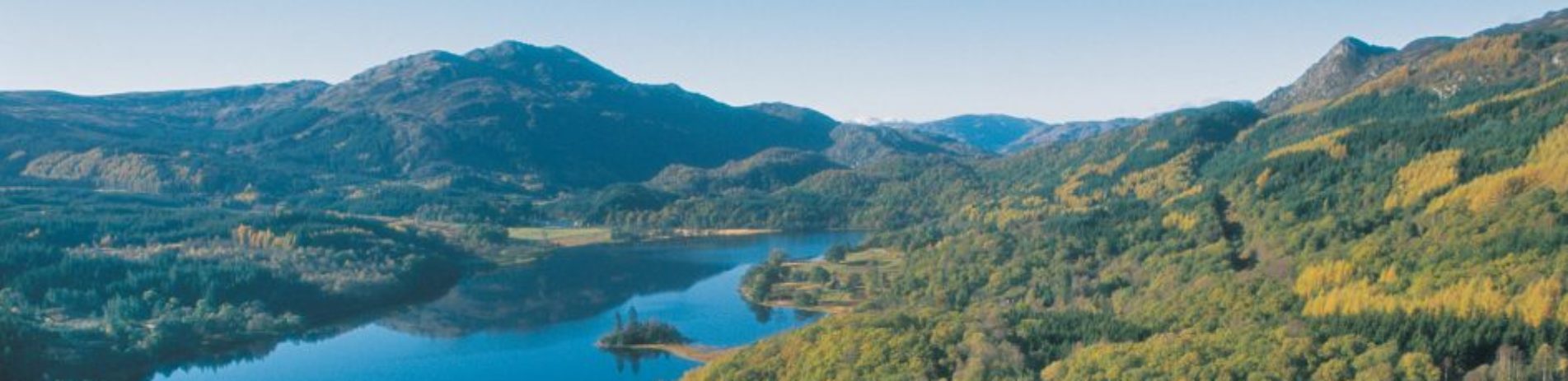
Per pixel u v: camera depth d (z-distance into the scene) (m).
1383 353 190.25
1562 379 176.12
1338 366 189.25
